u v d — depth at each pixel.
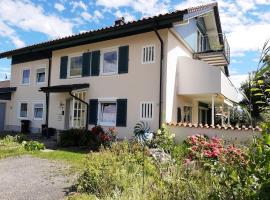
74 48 17.44
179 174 4.84
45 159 10.46
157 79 13.90
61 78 18.02
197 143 6.38
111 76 15.48
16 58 21.80
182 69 14.92
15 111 21.22
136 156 7.41
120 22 17.88
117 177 6.15
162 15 12.80
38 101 19.58
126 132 14.53
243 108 3.52
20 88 21.08
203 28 20.61
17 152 11.59
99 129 14.22
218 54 17.39
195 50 18.22
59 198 6.21
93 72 16.27
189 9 12.92
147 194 4.96
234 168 3.79
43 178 7.88
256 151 3.33
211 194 3.87
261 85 3.42
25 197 6.29
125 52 15.05
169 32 14.10
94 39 15.92
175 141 12.71
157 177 5.26
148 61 14.24
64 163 9.80
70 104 17.47
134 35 14.82
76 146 13.95
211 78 14.04
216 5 19.27
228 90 15.58
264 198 3.12
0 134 18.28
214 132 11.91
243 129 11.14
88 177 6.50
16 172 8.55
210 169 4.65
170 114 14.04
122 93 14.95
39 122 19.33
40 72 19.84
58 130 16.81
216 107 22.25
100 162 6.80
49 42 17.47
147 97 14.09
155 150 8.48
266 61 3.17
